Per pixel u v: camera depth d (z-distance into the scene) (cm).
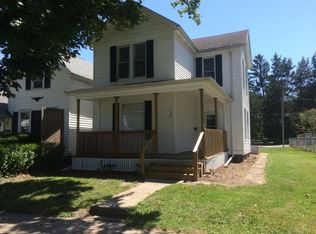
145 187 1102
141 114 1730
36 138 1978
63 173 1530
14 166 1493
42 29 1059
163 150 1642
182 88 1452
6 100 2575
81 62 2606
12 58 1227
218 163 1634
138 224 730
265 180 1223
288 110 7581
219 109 2047
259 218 714
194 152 1245
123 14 1246
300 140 4134
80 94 1686
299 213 746
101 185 1152
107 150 1590
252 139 6644
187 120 1827
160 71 1697
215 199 881
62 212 864
